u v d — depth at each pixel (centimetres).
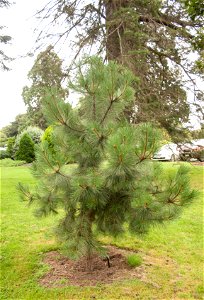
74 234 321
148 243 442
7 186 852
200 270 366
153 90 795
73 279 343
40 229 505
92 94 308
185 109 832
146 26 792
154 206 285
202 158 890
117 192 312
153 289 324
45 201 341
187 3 615
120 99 298
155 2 792
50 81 841
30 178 976
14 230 501
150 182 308
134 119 710
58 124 302
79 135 306
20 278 351
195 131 855
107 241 446
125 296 311
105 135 293
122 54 758
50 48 862
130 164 263
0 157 1838
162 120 782
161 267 371
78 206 342
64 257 396
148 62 834
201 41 760
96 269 364
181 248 427
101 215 333
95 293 316
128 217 322
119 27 803
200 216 570
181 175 305
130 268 366
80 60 314
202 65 776
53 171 303
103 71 307
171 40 813
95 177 274
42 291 322
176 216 301
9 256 405
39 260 392
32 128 1761
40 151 304
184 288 328
